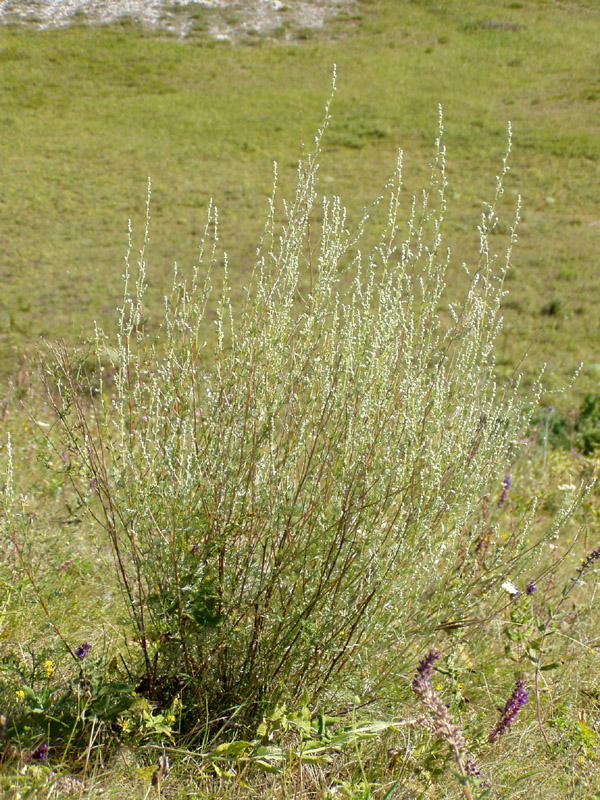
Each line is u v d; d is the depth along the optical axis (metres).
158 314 11.62
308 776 2.33
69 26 36.19
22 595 2.85
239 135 25.41
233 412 2.60
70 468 2.63
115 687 2.37
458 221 17.72
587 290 13.96
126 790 2.18
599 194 20.44
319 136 2.95
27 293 13.08
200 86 30.44
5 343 10.46
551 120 26.39
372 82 30.55
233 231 17.17
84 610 3.04
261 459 2.61
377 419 2.57
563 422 8.27
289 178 21.72
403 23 37.22
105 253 15.77
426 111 27.56
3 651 2.72
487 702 2.81
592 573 3.53
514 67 31.92
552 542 4.40
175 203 19.61
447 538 2.60
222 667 2.64
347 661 2.60
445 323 8.42
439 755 2.37
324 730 2.31
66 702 2.41
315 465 2.61
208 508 2.57
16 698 2.46
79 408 2.59
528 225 17.91
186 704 2.59
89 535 3.55
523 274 14.62
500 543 3.57
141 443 2.52
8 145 24.28
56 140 24.91
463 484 2.69
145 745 2.36
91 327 10.80
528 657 2.88
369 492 2.51
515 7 38.72
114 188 20.75
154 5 38.22
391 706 2.61
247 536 2.60
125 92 29.78
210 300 11.02
